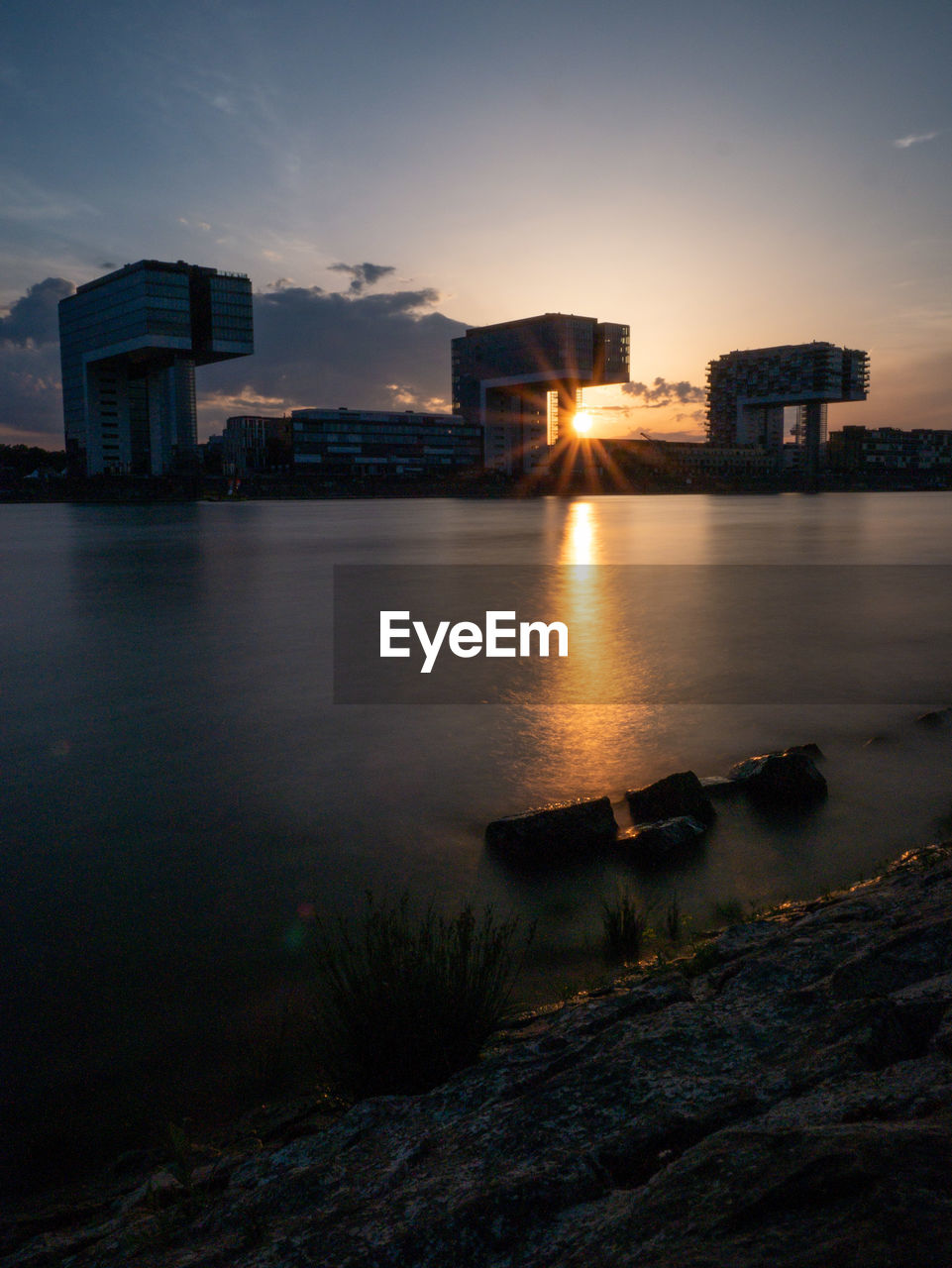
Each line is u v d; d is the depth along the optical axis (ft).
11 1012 24.76
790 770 41.06
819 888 31.01
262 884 33.81
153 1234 11.72
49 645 91.04
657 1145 9.36
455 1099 13.14
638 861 34.30
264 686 70.38
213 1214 11.56
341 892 32.81
